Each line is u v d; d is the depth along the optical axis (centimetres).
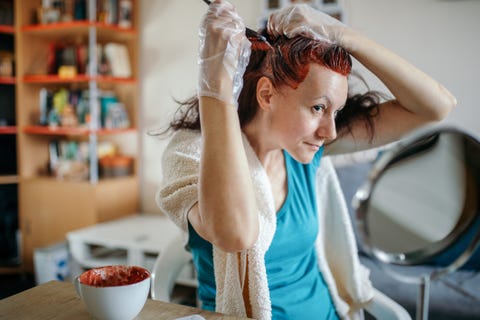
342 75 73
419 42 224
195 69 270
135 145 290
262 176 86
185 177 77
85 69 268
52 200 272
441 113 89
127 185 280
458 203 58
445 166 57
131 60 285
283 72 73
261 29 88
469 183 57
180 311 66
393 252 63
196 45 268
